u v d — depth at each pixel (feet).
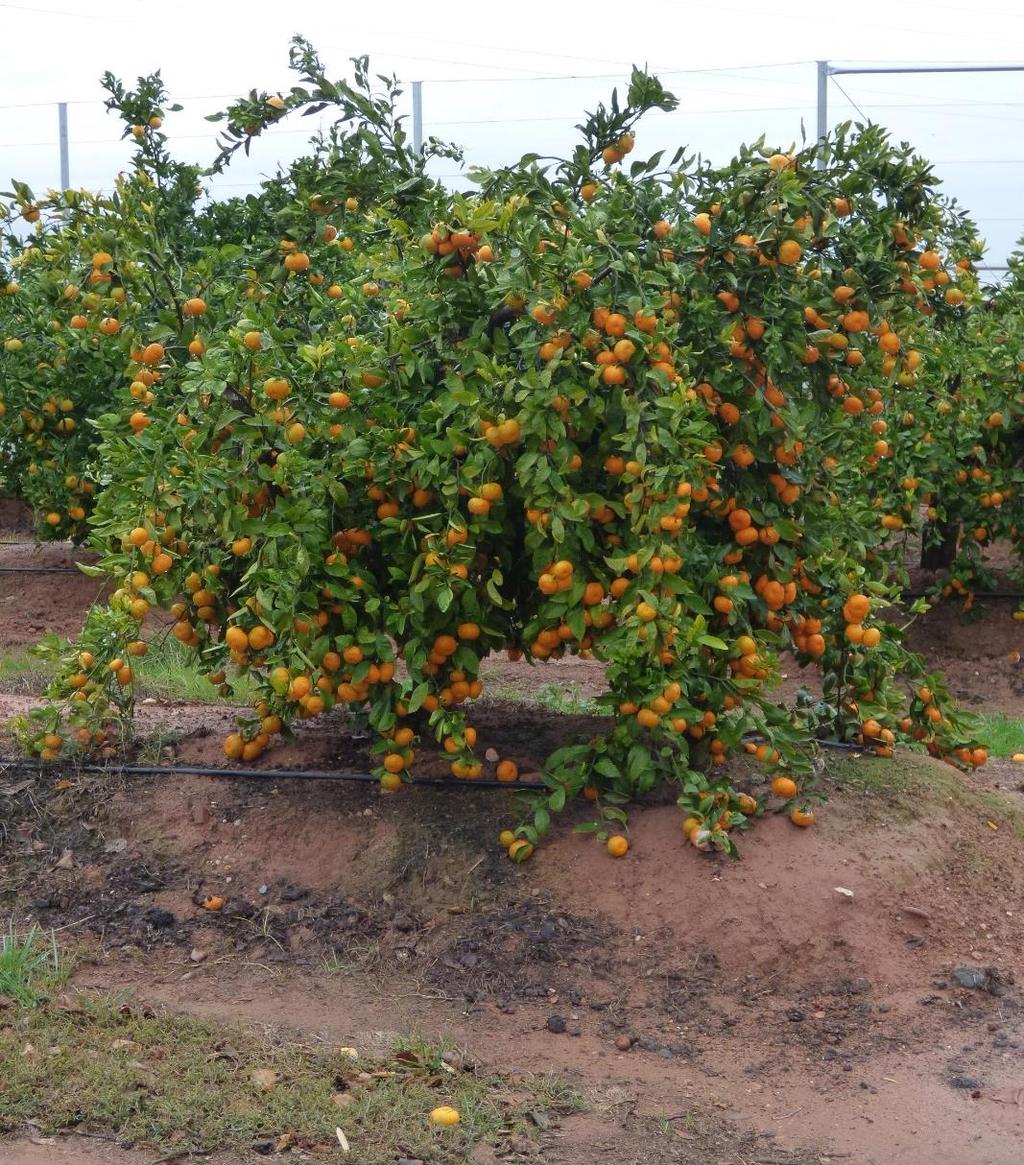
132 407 17.03
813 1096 13.30
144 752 17.79
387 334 16.25
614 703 15.75
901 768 17.42
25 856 16.38
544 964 14.92
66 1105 12.43
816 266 16.31
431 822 16.49
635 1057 13.82
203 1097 12.66
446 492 15.11
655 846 15.89
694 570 16.02
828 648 17.81
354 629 15.88
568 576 15.12
